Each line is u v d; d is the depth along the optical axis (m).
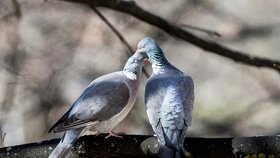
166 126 6.65
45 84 14.92
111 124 7.25
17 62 15.09
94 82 7.48
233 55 9.26
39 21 16.30
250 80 16.72
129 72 7.56
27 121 14.04
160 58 7.51
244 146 6.69
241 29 17.67
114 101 7.22
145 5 17.47
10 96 14.07
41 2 16.53
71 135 6.89
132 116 13.85
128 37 16.55
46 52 15.67
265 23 17.89
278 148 6.63
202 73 16.81
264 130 15.30
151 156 6.82
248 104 16.00
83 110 7.09
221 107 15.88
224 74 16.78
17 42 15.23
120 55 16.08
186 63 16.92
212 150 6.74
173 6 17.72
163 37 17.08
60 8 16.64
